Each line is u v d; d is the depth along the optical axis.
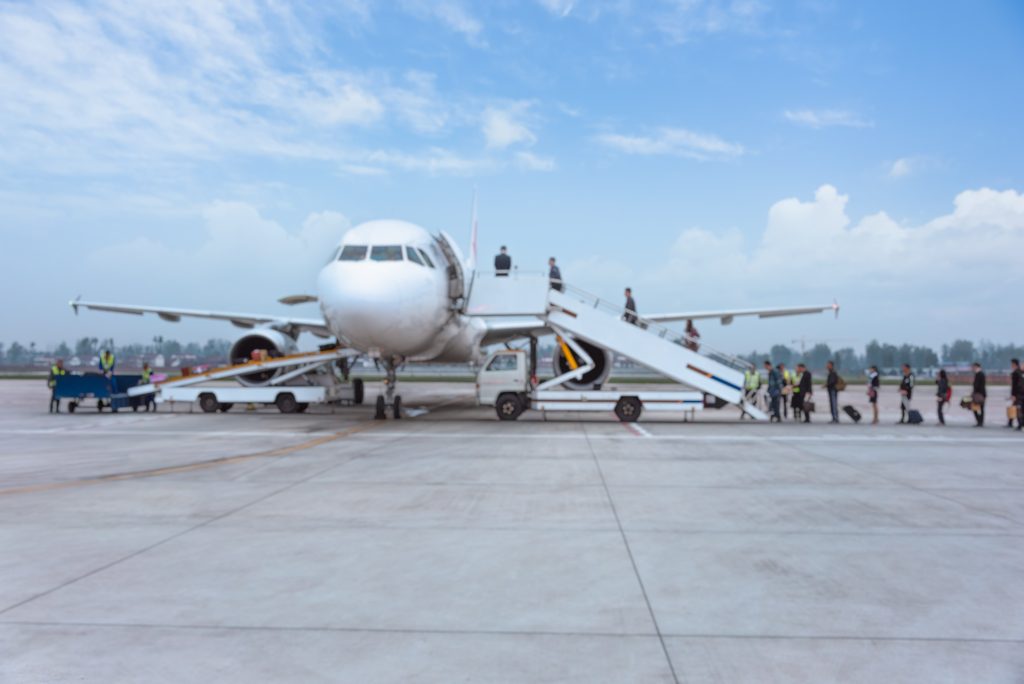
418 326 18.02
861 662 4.07
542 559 6.18
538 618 4.76
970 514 8.04
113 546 6.57
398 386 48.69
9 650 4.20
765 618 4.77
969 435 17.52
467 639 4.40
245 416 22.38
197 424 19.52
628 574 5.75
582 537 6.95
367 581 5.55
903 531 7.22
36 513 8.02
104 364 25.08
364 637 4.43
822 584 5.50
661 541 6.80
